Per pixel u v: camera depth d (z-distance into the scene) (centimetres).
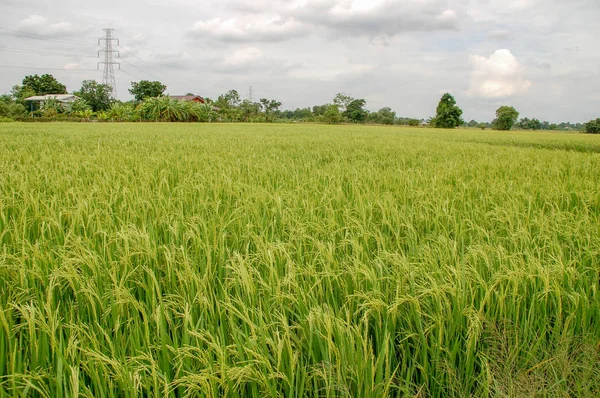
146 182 616
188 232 347
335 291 279
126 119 6450
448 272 270
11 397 186
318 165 927
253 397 192
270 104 9181
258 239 340
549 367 223
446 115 8156
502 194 579
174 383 196
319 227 372
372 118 10512
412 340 243
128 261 285
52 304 247
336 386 197
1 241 335
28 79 9362
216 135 2367
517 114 8100
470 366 222
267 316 242
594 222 425
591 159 1155
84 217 413
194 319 248
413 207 479
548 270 274
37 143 1391
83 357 209
